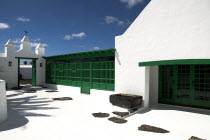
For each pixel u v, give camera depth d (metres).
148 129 5.87
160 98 10.66
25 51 17.77
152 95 10.52
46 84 18.50
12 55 17.00
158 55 8.27
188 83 9.62
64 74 15.80
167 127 6.21
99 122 6.59
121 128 5.99
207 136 5.44
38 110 8.29
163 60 7.99
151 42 8.52
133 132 5.64
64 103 10.03
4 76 16.50
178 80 9.98
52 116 7.29
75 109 8.58
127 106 8.31
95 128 5.93
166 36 7.99
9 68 16.86
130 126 6.23
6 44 16.67
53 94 13.45
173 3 7.75
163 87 10.55
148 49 8.65
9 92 14.30
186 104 9.64
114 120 6.81
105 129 5.86
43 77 19.05
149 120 7.00
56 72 16.98
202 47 6.98
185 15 7.41
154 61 8.28
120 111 8.16
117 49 10.19
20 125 6.10
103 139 5.04
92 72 12.56
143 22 8.84
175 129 6.01
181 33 7.53
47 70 18.61
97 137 5.17
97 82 12.10
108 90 11.11
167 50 7.96
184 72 9.76
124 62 9.79
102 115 7.50
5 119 6.63
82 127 6.01
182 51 7.51
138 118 7.27
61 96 12.48
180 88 9.91
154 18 8.40
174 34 7.74
